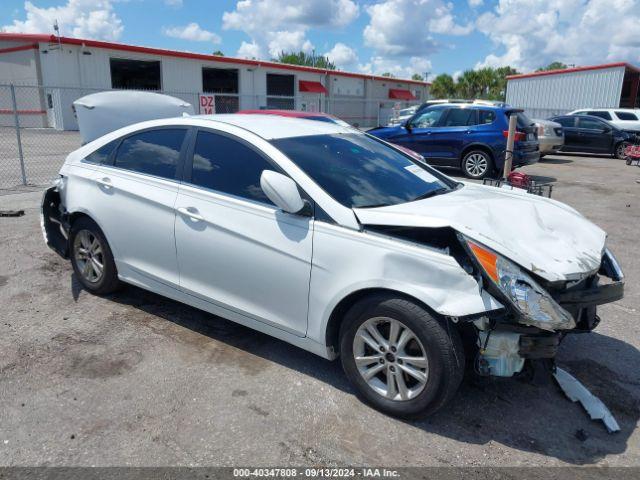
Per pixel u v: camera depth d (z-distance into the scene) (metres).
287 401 3.17
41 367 3.48
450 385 2.81
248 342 3.88
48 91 25.06
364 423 2.98
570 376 3.43
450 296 2.72
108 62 25.55
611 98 28.27
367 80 39.09
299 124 4.06
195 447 2.76
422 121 13.02
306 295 3.21
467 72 48.34
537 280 2.83
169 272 3.94
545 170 14.88
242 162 3.57
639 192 11.03
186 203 3.72
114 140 4.41
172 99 8.06
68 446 2.74
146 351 3.71
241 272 3.48
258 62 31.38
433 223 2.87
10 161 14.20
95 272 4.59
